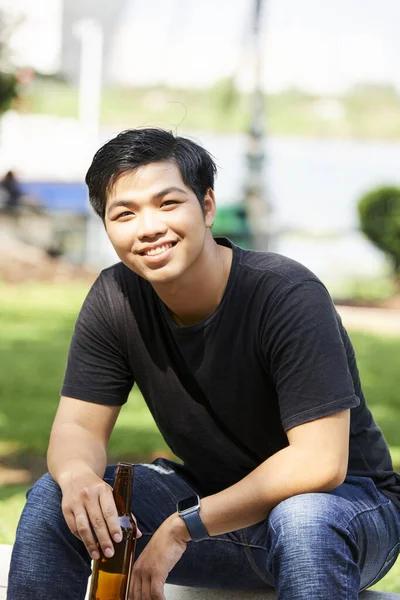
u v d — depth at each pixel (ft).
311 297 10.27
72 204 76.18
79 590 10.34
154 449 25.59
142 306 10.98
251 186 77.82
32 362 39.58
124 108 164.04
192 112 162.20
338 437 9.95
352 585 9.29
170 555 9.93
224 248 10.88
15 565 10.19
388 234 72.84
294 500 9.71
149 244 10.10
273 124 167.12
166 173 10.12
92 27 93.25
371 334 52.01
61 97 117.08
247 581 11.41
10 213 74.95
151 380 11.04
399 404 33.22
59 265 70.85
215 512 9.88
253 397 10.64
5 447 25.85
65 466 10.45
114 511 9.87
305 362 10.04
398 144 162.71
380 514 10.36
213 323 10.50
